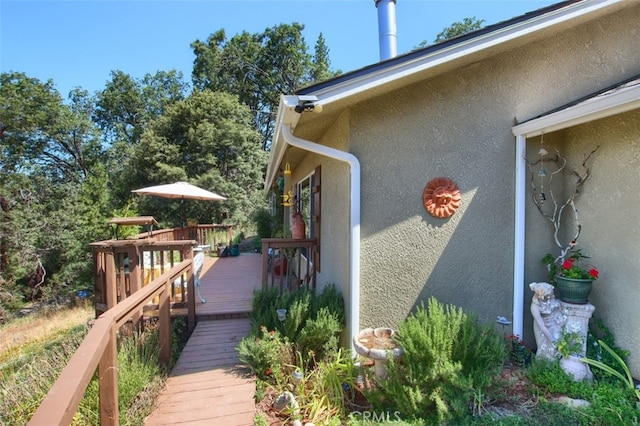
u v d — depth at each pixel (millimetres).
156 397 2713
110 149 22141
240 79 26188
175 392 2857
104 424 1914
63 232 12945
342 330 3541
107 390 1923
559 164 3666
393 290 3400
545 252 3666
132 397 2451
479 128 3539
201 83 26281
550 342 3127
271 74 26609
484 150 3547
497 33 3107
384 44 4926
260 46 26094
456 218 3496
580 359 2930
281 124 3293
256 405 2793
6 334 8695
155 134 18141
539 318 3195
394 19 4953
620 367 3029
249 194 19312
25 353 6367
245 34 26250
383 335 3096
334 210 4027
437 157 3477
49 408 1110
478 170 3537
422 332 2498
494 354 2580
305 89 2814
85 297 11805
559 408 2523
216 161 18359
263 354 3152
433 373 2383
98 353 1631
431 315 2711
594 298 3379
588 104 2775
